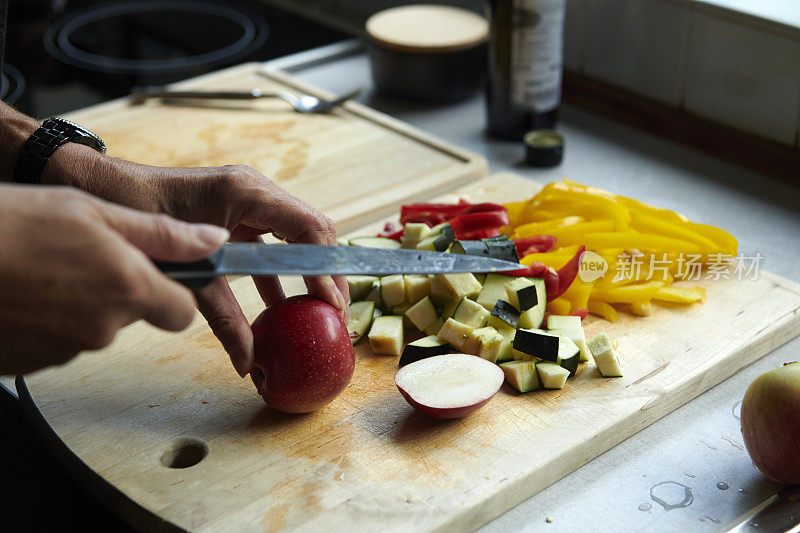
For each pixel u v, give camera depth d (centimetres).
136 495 94
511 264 100
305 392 101
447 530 92
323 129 180
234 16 254
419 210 145
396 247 135
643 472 101
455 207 143
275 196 110
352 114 187
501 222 134
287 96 191
